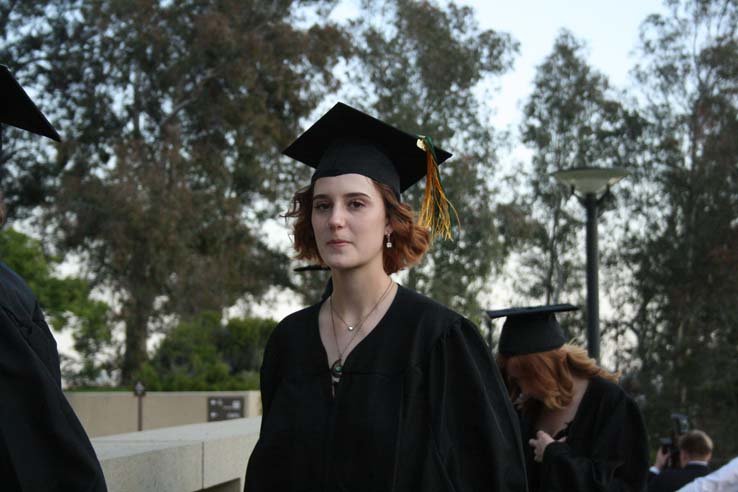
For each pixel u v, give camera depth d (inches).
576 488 161.0
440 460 107.1
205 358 851.4
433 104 1343.5
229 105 1176.8
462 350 111.4
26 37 1179.9
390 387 108.8
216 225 1162.0
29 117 112.0
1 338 92.4
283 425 111.1
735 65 1348.4
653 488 303.3
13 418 90.8
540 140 1471.5
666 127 1416.1
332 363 112.7
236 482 181.8
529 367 171.6
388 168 117.0
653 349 1405.0
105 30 1155.9
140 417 762.8
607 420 168.1
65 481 92.1
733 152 1333.7
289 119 1227.9
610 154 1454.2
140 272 1126.4
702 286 1337.4
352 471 106.5
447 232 124.2
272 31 1191.6
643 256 1395.2
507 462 110.5
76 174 1139.3
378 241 113.5
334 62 1243.2
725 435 1251.8
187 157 1186.6
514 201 1434.5
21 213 1195.3
